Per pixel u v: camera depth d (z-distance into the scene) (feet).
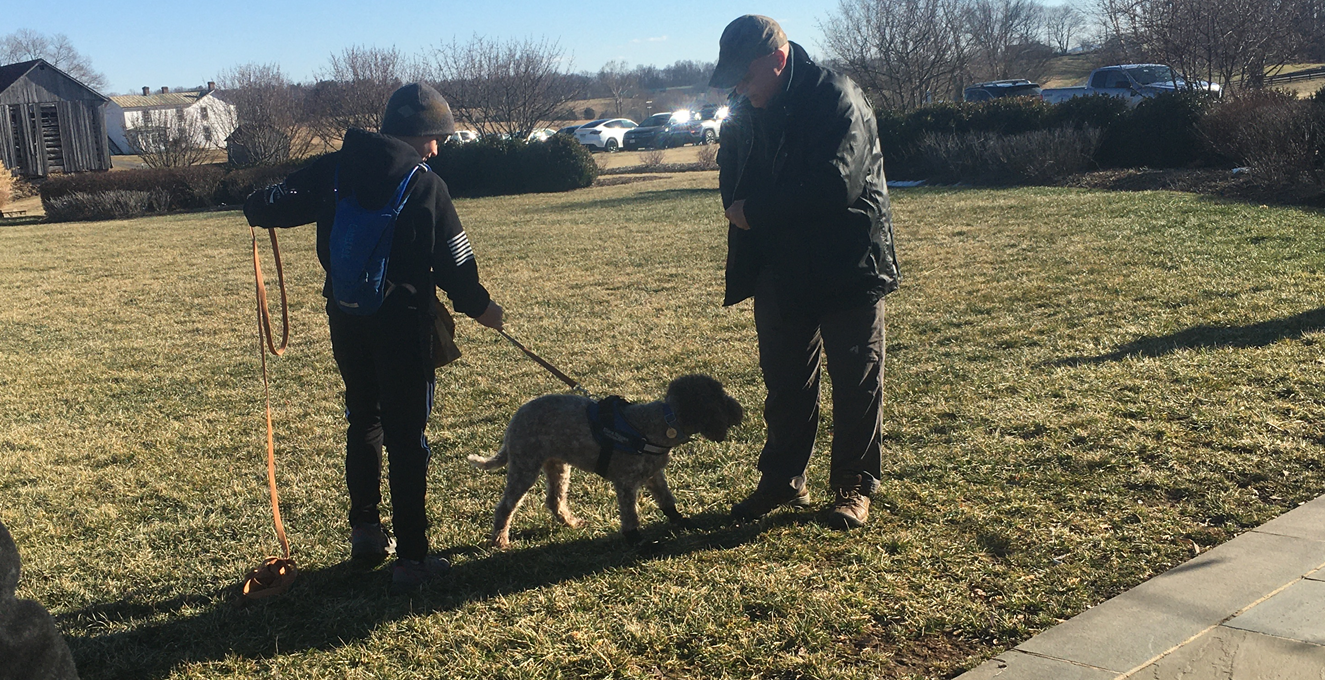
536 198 77.66
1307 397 14.78
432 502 14.17
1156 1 65.92
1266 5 62.13
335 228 10.64
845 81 11.37
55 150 112.88
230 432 18.63
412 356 10.91
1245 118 47.57
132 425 19.53
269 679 9.45
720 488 13.89
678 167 100.53
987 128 65.82
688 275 34.17
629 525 11.84
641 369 21.57
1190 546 10.66
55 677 6.77
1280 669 8.05
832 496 13.23
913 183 66.49
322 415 19.47
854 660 9.04
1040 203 45.47
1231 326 19.61
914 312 24.79
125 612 11.11
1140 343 19.19
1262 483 12.07
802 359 12.32
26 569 12.36
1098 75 81.25
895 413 16.52
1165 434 13.84
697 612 10.03
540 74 114.42
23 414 20.90
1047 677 8.34
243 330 29.55
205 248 53.98
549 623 10.09
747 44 11.06
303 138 130.93
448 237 10.97
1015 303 24.67
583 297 31.45
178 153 111.65
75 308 35.27
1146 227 34.47
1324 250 26.68
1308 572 9.66
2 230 74.84
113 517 14.29
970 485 13.03
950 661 8.94
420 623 10.25
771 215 11.07
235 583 11.64
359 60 119.14
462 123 125.80
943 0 107.86
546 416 11.87
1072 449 13.78
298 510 14.14
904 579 10.51
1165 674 8.18
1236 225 32.65
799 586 10.50
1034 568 10.50
